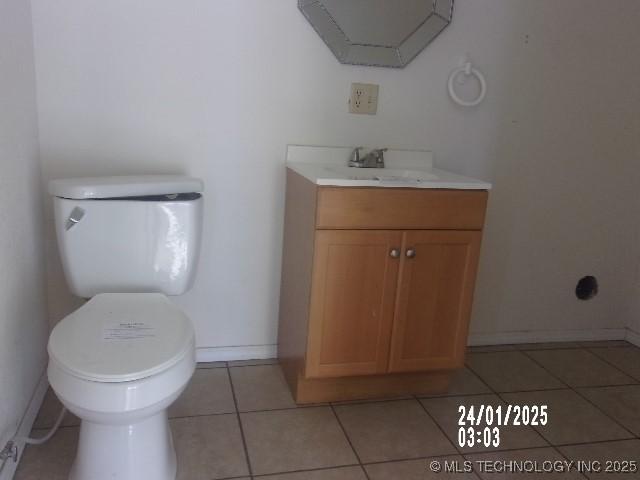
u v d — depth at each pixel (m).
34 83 1.73
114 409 1.17
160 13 1.80
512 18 2.12
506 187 2.30
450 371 2.02
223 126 1.95
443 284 1.84
